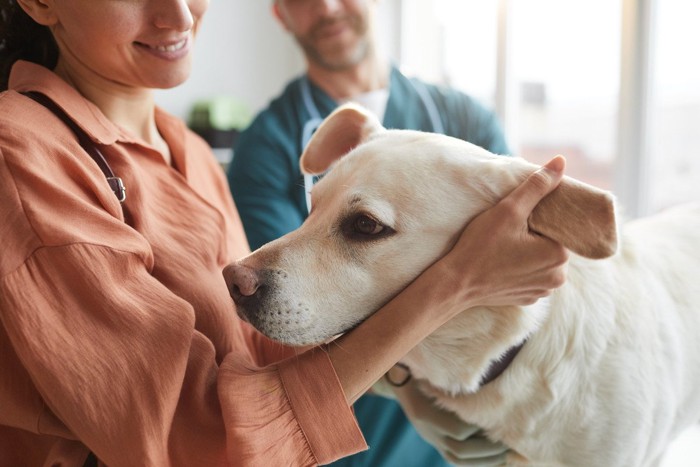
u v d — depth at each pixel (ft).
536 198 3.30
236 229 4.43
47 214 2.77
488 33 9.91
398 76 6.32
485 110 6.30
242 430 2.82
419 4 11.10
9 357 2.93
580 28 8.45
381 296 3.59
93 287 2.77
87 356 2.73
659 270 4.44
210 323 3.35
